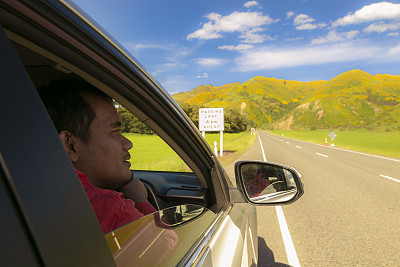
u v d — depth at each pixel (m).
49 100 0.81
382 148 26.20
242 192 1.66
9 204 0.32
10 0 0.46
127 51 0.77
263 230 4.27
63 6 0.55
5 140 0.33
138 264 0.69
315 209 5.39
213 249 1.07
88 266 0.43
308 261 3.24
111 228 0.82
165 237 0.86
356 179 8.74
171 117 1.03
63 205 0.40
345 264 3.17
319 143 36.59
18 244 0.32
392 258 3.31
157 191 1.76
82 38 0.62
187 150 1.22
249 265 1.59
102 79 0.76
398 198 6.26
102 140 0.86
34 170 0.36
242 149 22.06
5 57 0.36
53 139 0.41
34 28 0.54
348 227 4.38
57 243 0.38
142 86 0.85
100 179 0.91
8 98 0.35
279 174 1.79
